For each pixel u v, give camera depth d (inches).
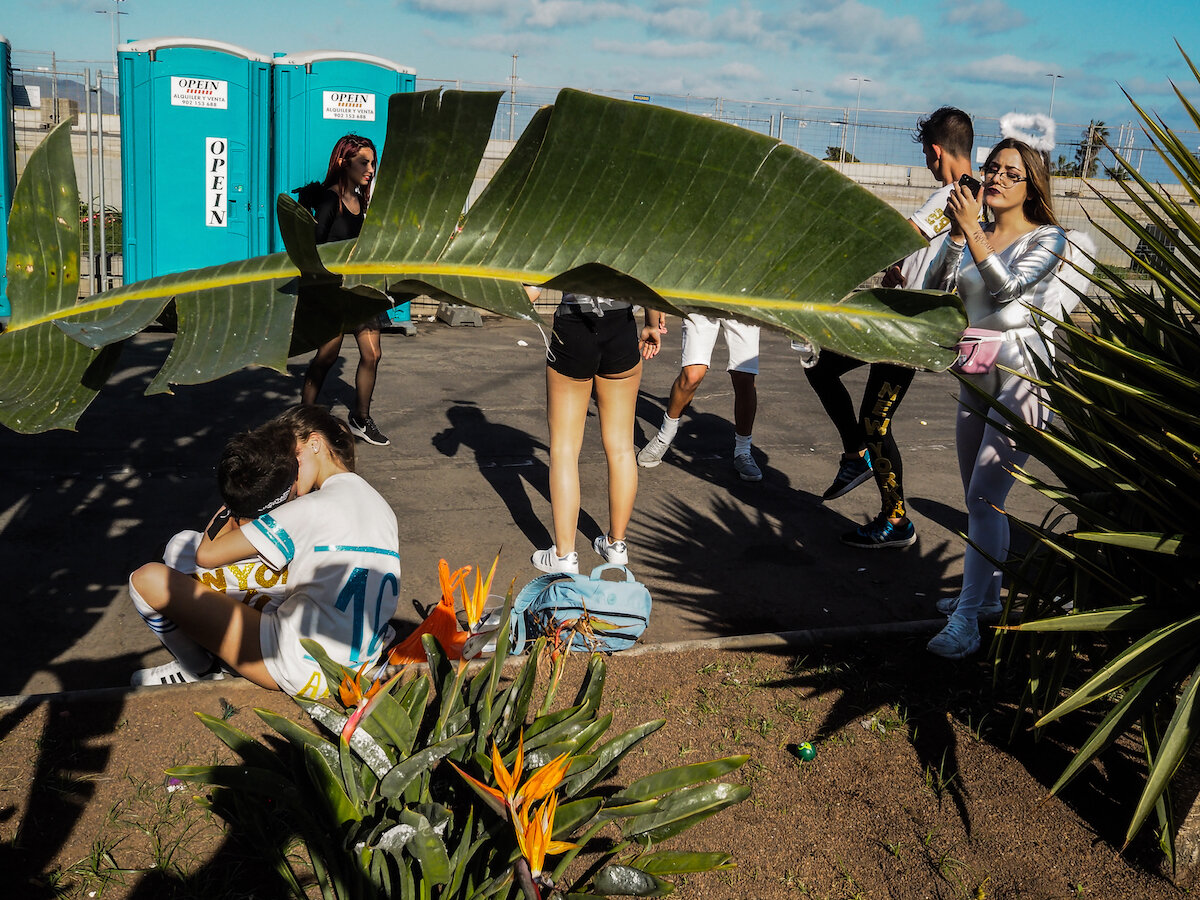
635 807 94.3
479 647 107.9
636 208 36.1
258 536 116.3
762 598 180.1
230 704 123.7
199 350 34.1
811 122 641.6
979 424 155.5
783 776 120.3
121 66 373.4
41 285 39.4
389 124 36.0
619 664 143.2
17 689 133.7
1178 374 103.8
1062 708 99.3
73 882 95.0
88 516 197.0
